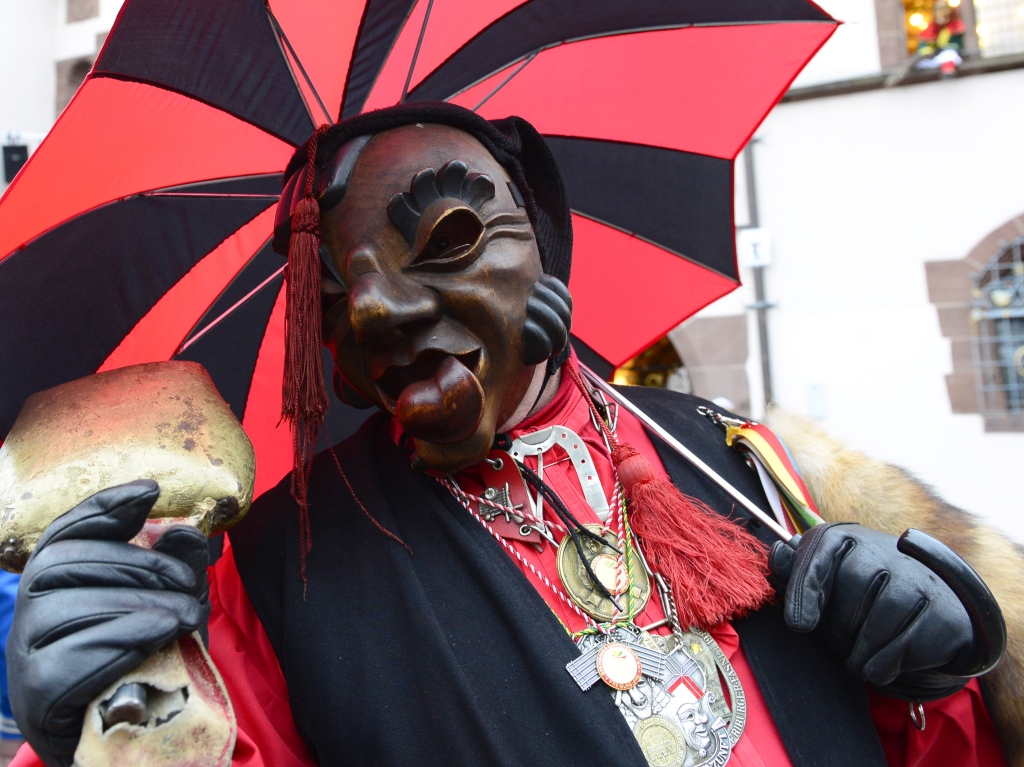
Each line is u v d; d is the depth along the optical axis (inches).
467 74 49.1
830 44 235.5
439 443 35.7
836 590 37.0
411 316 34.5
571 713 34.4
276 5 40.4
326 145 38.0
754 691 37.5
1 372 44.3
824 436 48.8
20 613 26.8
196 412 35.9
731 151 56.2
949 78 228.7
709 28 51.0
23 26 257.1
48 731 25.9
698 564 37.9
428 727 34.9
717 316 235.0
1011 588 42.4
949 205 227.8
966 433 222.5
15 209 39.0
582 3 48.2
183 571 28.0
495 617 37.1
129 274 47.2
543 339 37.3
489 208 37.3
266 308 53.5
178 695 27.0
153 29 37.7
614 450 41.6
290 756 37.3
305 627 37.6
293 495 38.6
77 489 32.1
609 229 57.8
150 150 42.8
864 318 229.3
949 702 42.3
